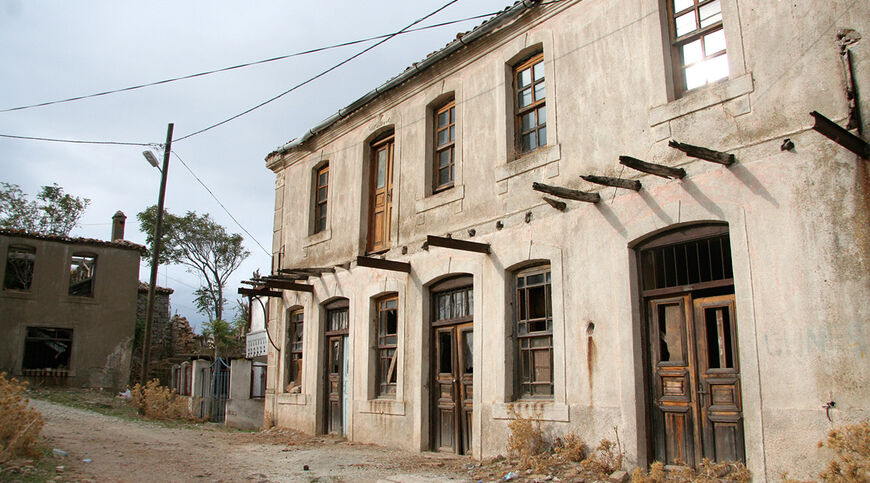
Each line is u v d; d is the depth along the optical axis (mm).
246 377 16625
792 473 6133
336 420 12953
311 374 13617
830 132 5719
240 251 41719
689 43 7887
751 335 6617
